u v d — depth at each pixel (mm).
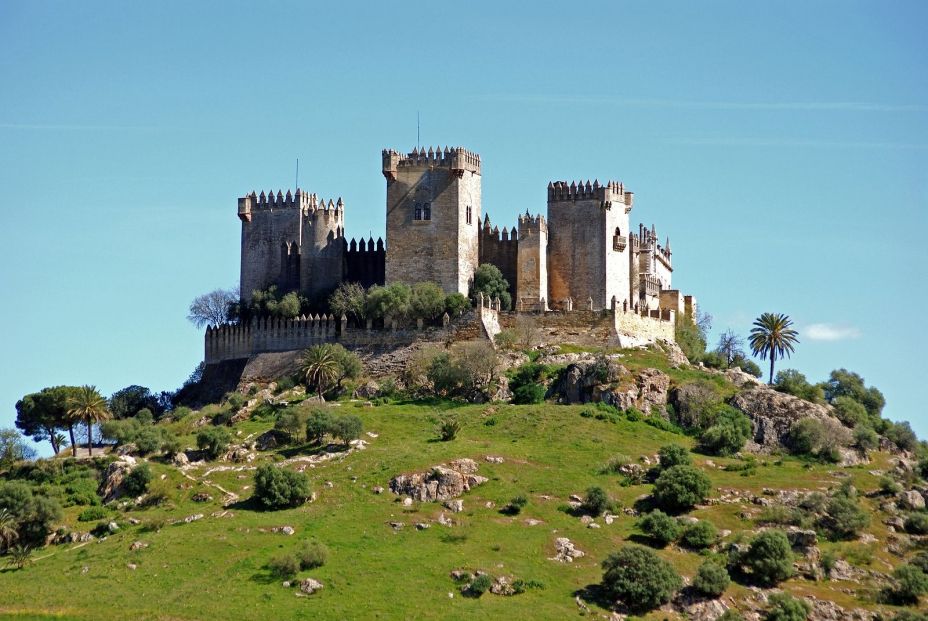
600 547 170125
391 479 187500
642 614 156625
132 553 170625
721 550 169875
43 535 183750
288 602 156000
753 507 182250
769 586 164750
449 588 159250
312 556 164000
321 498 186000
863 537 178750
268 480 184875
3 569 171375
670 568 160375
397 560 165250
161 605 156125
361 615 153000
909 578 164375
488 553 167750
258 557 166875
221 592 158750
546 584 161000
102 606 156375
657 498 182375
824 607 159875
